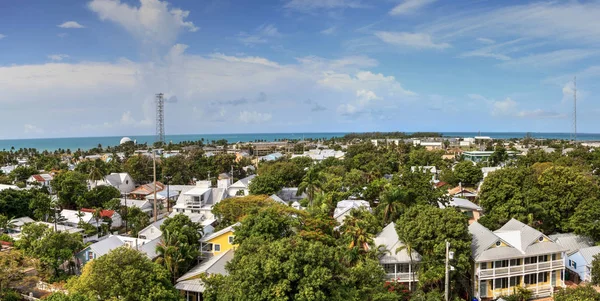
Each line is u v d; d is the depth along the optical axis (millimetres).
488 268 42594
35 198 73688
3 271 35000
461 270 41344
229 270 35875
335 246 45406
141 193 99500
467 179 103625
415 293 39344
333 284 30266
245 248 36031
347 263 40344
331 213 69438
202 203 80125
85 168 116562
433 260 41219
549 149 189750
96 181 96812
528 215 54188
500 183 59969
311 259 30109
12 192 73438
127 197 101625
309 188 74250
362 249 44656
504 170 62250
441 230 41656
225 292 31781
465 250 41531
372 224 51875
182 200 82062
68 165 152375
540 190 58969
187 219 52594
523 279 44031
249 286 29109
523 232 47438
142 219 69000
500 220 56312
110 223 72750
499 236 45406
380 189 76062
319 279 28797
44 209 72062
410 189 59938
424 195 60312
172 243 45406
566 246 51281
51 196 87438
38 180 107438
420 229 42500
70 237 48031
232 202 62875
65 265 49812
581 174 60156
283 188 91938
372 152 143625
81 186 85000
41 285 40281
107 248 48906
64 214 74875
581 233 52438
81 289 31969
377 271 38031
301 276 29516
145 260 34938
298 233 44250
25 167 117688
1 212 69438
